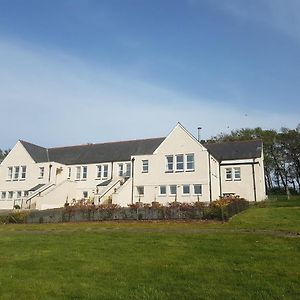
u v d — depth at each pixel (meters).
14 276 10.59
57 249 14.50
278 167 74.62
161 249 13.96
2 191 48.22
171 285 9.48
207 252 13.25
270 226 19.06
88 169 48.00
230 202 24.09
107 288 9.32
